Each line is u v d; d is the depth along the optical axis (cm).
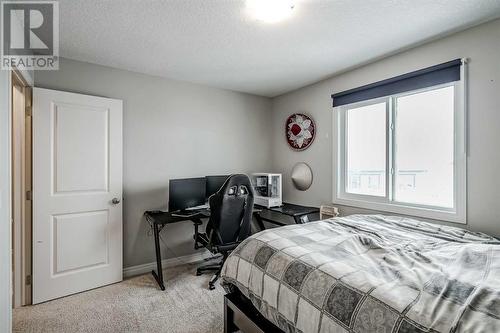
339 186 294
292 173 351
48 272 221
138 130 281
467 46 193
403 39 211
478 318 77
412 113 236
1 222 136
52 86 235
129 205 275
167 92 300
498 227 178
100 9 168
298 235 166
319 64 263
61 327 183
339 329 95
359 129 280
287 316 116
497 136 179
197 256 319
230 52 235
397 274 111
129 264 274
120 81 271
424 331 78
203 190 301
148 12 172
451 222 202
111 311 204
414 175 235
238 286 151
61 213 227
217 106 339
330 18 181
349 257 131
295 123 346
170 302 218
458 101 198
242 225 255
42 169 219
